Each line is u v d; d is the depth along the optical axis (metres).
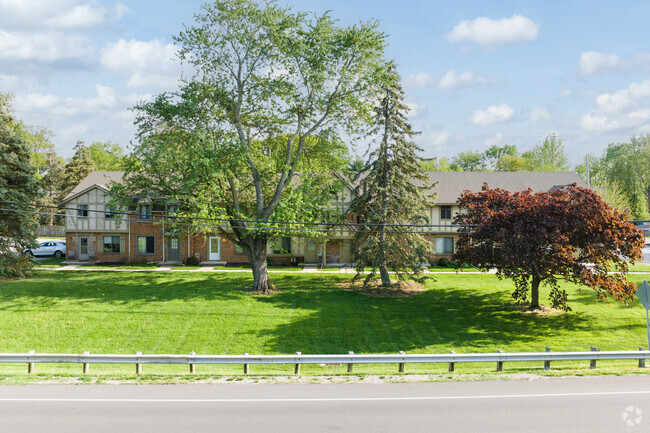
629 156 88.88
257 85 31.30
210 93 30.58
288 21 29.20
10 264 34.03
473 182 47.94
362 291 32.22
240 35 29.47
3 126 35.22
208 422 11.08
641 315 26.64
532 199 25.52
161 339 22.72
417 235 32.41
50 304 27.50
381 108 32.34
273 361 15.97
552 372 16.08
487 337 23.45
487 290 32.69
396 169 31.91
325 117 31.78
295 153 34.53
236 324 24.88
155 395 13.18
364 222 33.62
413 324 25.39
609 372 16.00
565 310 26.14
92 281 33.97
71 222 44.16
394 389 13.95
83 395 13.12
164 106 30.14
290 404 12.45
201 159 28.14
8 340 22.06
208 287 32.69
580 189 25.45
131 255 44.28
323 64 29.69
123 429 10.62
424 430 10.72
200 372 18.20
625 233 24.42
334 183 33.75
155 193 32.41
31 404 12.29
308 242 42.78
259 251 31.92
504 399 12.98
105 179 46.53
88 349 21.33
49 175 74.06
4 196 33.25
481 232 25.12
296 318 26.02
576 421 11.30
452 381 14.96
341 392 13.61
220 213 29.89
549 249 24.23
